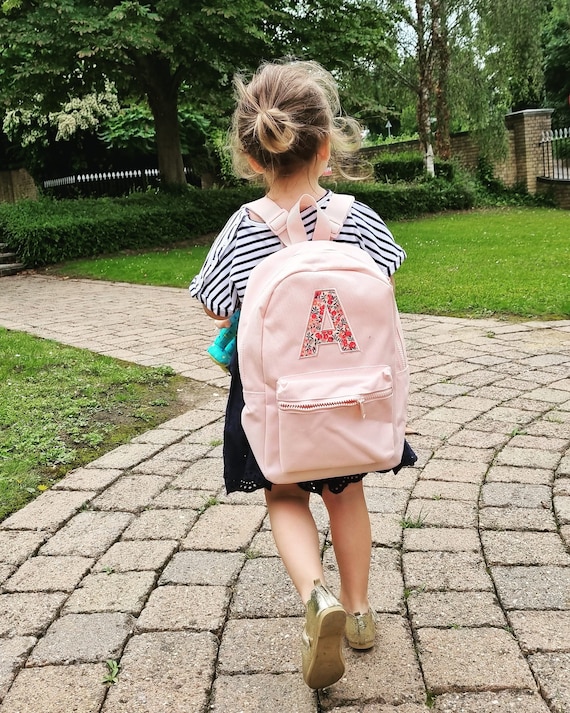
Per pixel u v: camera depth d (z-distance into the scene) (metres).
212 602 2.19
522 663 1.85
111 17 12.00
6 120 18.03
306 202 1.74
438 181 19.03
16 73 13.54
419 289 7.55
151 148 20.02
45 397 4.39
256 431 1.63
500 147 19.64
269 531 2.63
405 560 2.37
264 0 14.14
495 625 2.01
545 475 2.98
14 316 7.87
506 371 4.51
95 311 7.87
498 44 18.39
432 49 18.67
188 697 1.79
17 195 21.94
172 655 1.95
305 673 1.60
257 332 1.59
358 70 18.06
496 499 2.78
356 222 1.81
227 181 21.30
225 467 1.81
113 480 3.13
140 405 4.22
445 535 2.53
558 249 10.15
